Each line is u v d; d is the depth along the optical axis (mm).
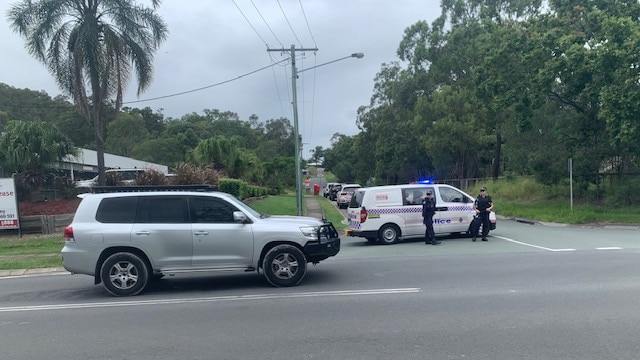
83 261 8969
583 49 21609
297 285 9180
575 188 26000
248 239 9125
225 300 8195
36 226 18938
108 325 6941
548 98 25016
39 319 7465
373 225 15594
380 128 57000
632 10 22953
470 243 14812
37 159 20891
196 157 33594
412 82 50406
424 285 8734
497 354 5227
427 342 5664
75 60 20047
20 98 63281
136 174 26250
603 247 12938
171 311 7594
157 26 21516
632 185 22438
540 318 6469
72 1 20500
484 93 27453
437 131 39750
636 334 5750
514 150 28109
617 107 19672
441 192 16016
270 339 5973
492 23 31703
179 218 9164
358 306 7406
